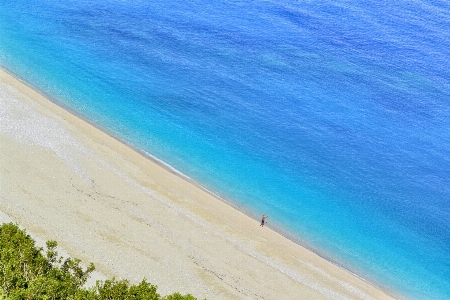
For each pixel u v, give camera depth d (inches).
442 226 2652.6
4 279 1609.3
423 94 3747.5
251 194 2684.5
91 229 2167.8
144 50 3885.3
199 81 3599.9
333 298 2096.5
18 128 2701.8
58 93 3243.1
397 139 3267.7
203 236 2281.0
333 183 2851.9
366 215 2662.4
